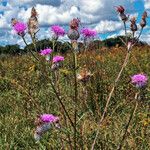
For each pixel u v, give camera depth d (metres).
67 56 1.82
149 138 0.97
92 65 1.60
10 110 1.35
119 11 0.65
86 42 0.65
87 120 0.94
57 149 0.85
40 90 1.41
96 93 1.26
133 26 0.65
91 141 0.86
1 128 1.14
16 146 1.01
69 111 0.94
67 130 0.66
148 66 1.82
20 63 2.38
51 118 0.65
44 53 0.69
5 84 1.70
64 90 1.22
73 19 0.62
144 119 1.02
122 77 1.52
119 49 2.59
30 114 1.18
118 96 1.29
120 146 0.71
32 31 0.64
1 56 2.80
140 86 0.66
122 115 1.14
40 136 0.65
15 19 0.64
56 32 0.67
